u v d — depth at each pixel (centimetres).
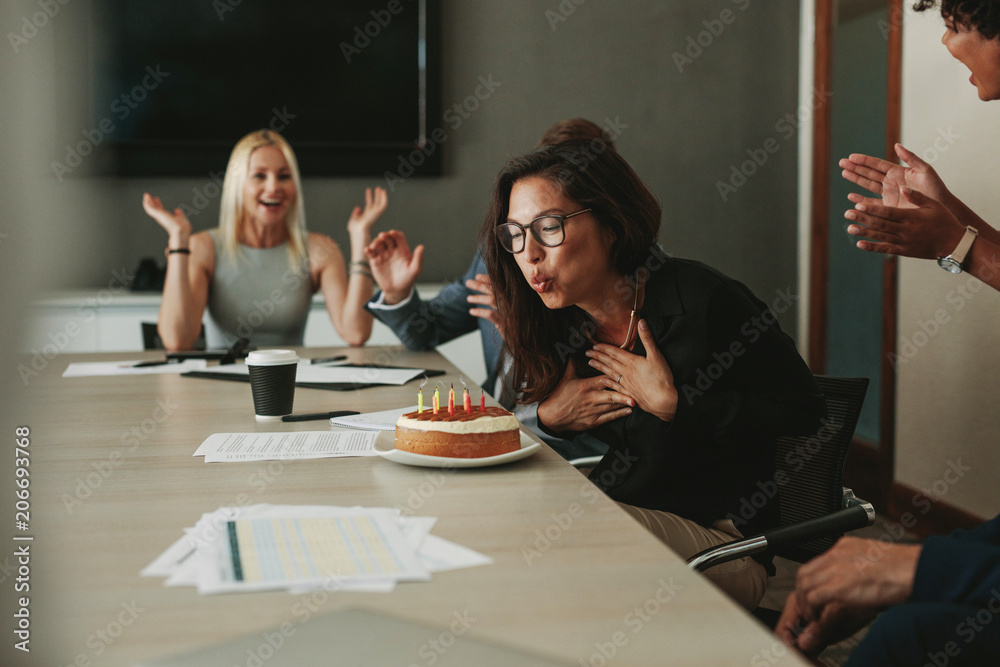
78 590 61
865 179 175
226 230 259
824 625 82
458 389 168
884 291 303
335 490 91
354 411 140
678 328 126
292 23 358
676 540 118
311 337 319
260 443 115
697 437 123
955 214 163
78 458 107
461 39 368
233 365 204
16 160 37
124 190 350
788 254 390
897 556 79
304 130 362
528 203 122
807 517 128
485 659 48
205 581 62
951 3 134
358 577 63
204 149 355
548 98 375
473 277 210
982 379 245
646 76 379
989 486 243
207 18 352
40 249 39
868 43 319
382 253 210
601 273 125
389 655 48
